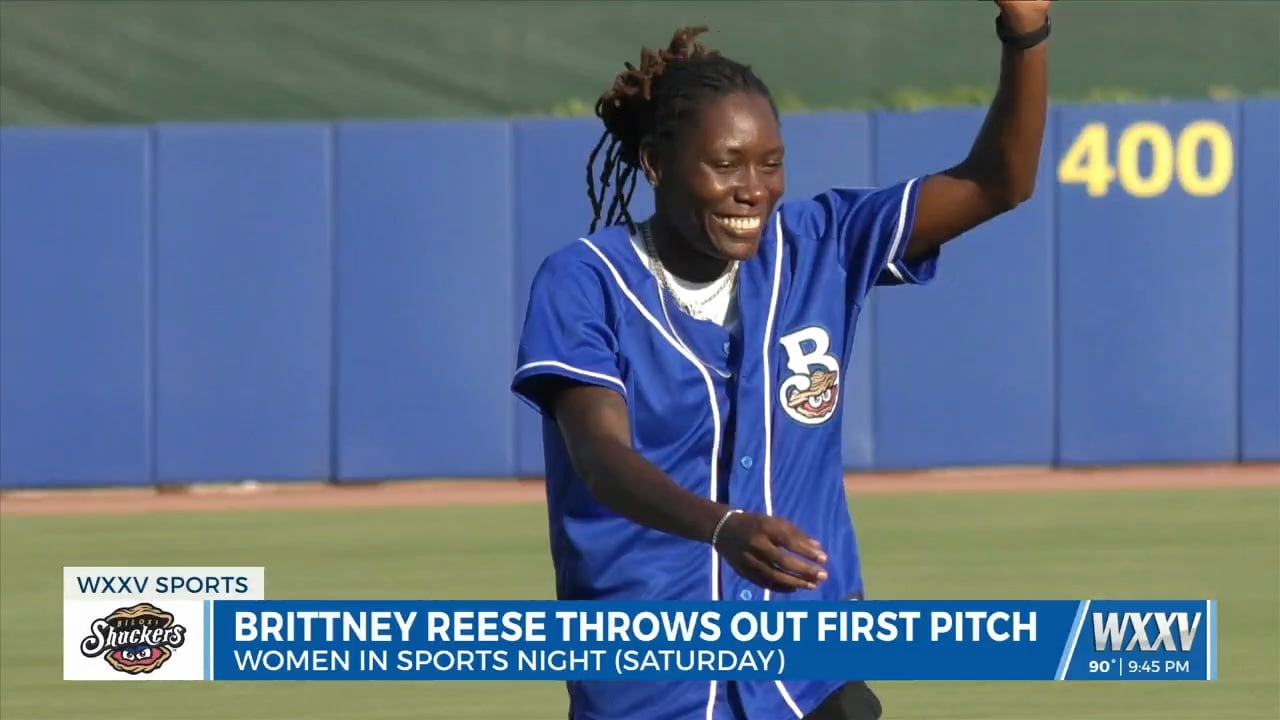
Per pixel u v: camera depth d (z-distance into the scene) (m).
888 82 23.78
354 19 23.47
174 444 19.64
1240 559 14.32
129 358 19.59
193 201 19.50
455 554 14.98
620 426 4.94
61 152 19.44
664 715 5.21
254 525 16.91
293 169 19.52
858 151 19.42
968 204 5.21
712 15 23.98
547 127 19.44
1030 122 5.12
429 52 23.48
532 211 19.48
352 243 19.55
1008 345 19.73
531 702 10.14
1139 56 23.84
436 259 19.55
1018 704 9.99
